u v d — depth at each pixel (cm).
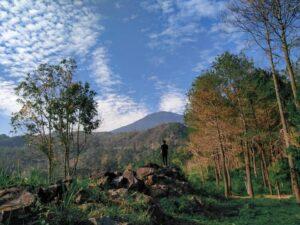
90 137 4812
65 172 3769
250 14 2536
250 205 2236
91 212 1038
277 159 3719
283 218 1777
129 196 1347
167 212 1543
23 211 879
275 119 4138
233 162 5038
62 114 4300
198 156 4841
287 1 2377
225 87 3766
